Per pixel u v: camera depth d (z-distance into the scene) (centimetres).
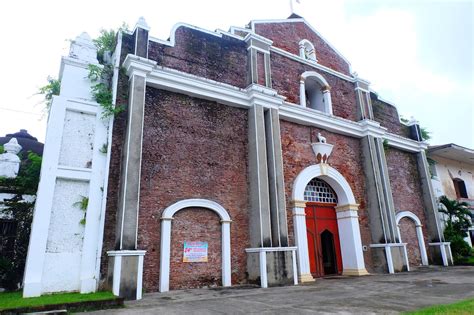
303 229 1154
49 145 817
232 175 1064
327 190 1374
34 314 571
